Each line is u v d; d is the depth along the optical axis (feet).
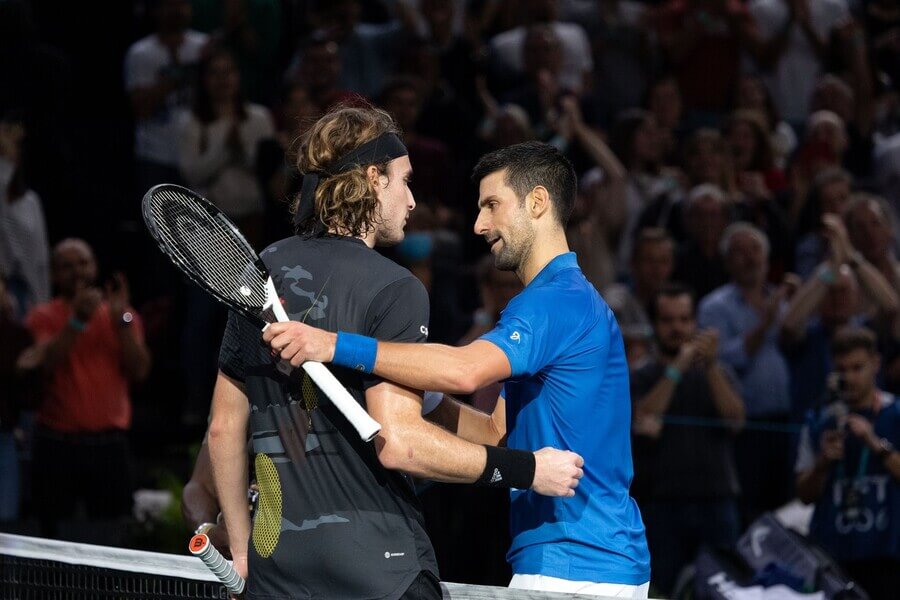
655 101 91.91
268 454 26.58
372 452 26.11
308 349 25.07
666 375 60.49
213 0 93.50
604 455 29.01
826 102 96.53
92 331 64.44
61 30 94.58
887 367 69.46
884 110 101.86
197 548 26.23
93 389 64.39
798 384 67.67
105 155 90.43
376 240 28.17
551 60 88.74
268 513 26.53
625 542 28.96
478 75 92.48
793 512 62.90
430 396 30.73
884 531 56.34
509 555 29.91
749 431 63.57
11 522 62.23
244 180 79.00
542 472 26.91
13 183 74.08
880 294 70.18
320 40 86.58
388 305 26.48
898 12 110.93
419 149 79.15
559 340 27.96
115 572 32.81
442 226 78.28
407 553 26.11
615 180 81.76
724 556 55.42
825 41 102.63
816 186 81.20
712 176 82.33
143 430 74.49
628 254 81.41
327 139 27.40
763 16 101.30
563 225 30.04
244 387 27.99
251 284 26.37
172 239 26.30
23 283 74.64
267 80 91.91
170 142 85.56
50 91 83.41
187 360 76.23
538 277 29.40
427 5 93.35
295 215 28.40
